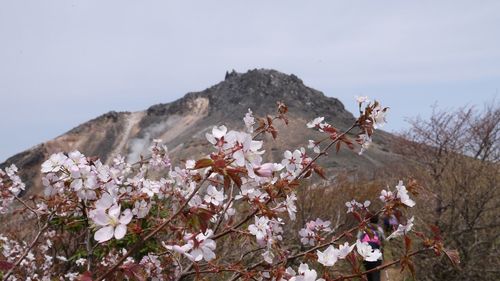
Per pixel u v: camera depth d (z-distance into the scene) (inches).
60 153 94.2
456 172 293.7
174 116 6378.0
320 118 118.3
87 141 5753.0
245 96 5959.6
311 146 117.8
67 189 108.0
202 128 5428.2
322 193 316.2
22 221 209.5
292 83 5964.6
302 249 168.4
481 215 283.6
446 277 262.8
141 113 6589.6
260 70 6437.0
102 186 95.3
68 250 206.1
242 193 101.4
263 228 99.8
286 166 115.2
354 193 347.6
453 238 271.7
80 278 70.9
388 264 94.7
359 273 93.0
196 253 72.4
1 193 131.5
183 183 121.0
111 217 65.7
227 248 157.9
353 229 109.8
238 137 69.9
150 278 120.4
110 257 153.9
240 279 113.4
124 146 5689.0
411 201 106.4
